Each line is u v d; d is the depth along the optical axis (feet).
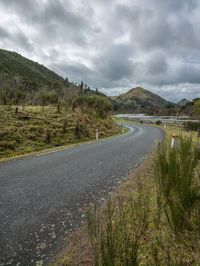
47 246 10.94
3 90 124.47
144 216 10.57
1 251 10.57
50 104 112.06
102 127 90.94
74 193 18.37
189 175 11.80
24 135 51.26
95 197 17.47
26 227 12.78
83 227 12.73
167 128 111.14
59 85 189.26
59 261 9.80
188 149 15.88
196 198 10.94
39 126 60.18
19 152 41.86
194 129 90.17
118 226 8.24
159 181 13.70
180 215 10.44
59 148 45.03
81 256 10.03
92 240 7.91
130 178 22.56
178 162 13.12
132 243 7.68
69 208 15.39
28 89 178.60
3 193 18.25
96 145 49.60
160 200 12.01
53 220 13.65
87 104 116.67
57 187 19.88
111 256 7.11
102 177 23.25
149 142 53.98
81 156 35.40
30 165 28.71
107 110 128.77
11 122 57.77
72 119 78.18
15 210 15.02
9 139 46.16
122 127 120.47
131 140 59.41
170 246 9.71
